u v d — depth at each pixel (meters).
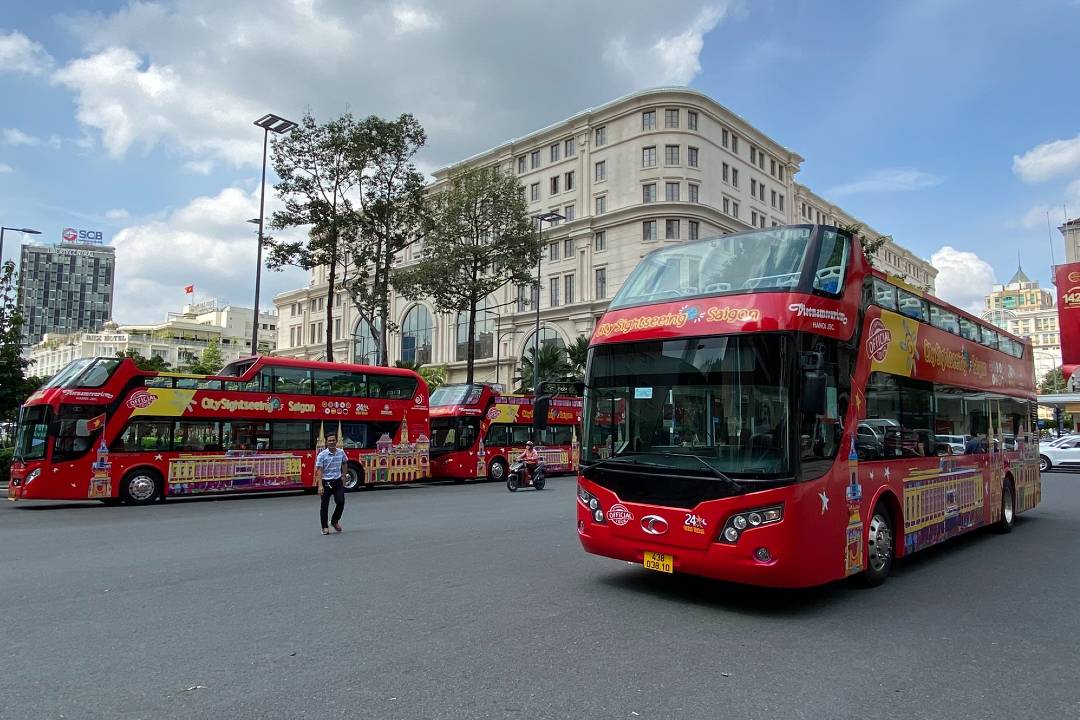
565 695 4.38
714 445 6.41
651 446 6.84
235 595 7.04
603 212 55.19
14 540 11.00
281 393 20.67
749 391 6.30
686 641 5.57
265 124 28.45
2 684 4.52
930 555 9.82
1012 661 5.18
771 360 6.26
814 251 6.79
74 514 15.33
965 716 4.16
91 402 17.38
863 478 7.24
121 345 115.88
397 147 29.30
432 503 17.45
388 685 4.52
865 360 7.50
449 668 4.86
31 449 17.03
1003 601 7.06
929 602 6.99
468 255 34.59
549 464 30.06
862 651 5.38
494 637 5.61
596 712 4.12
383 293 30.19
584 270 55.16
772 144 61.75
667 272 7.57
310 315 84.50
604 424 7.25
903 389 8.45
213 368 59.06
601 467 7.11
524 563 8.78
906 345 8.65
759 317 6.40
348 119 28.84
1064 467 30.09
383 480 23.02
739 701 4.32
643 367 7.02
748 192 58.12
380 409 23.11
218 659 5.03
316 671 4.78
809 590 7.48
